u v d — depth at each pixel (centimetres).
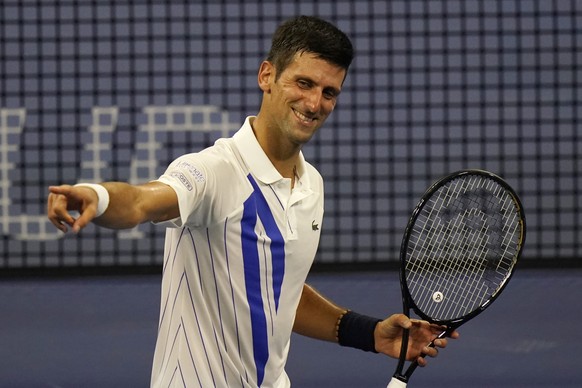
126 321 2622
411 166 3688
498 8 3447
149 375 2050
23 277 3366
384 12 3722
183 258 931
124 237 3434
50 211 728
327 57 911
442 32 3594
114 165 3447
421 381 1986
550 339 2359
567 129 3678
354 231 3472
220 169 903
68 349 2292
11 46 3656
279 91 923
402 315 1068
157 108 3412
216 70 3691
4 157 3378
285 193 942
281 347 976
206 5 3478
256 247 926
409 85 3428
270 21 3638
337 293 2988
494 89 3706
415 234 2100
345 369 2102
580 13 3625
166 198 837
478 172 1133
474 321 2567
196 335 935
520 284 3134
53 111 3578
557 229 3428
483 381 1984
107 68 3659
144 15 3706
